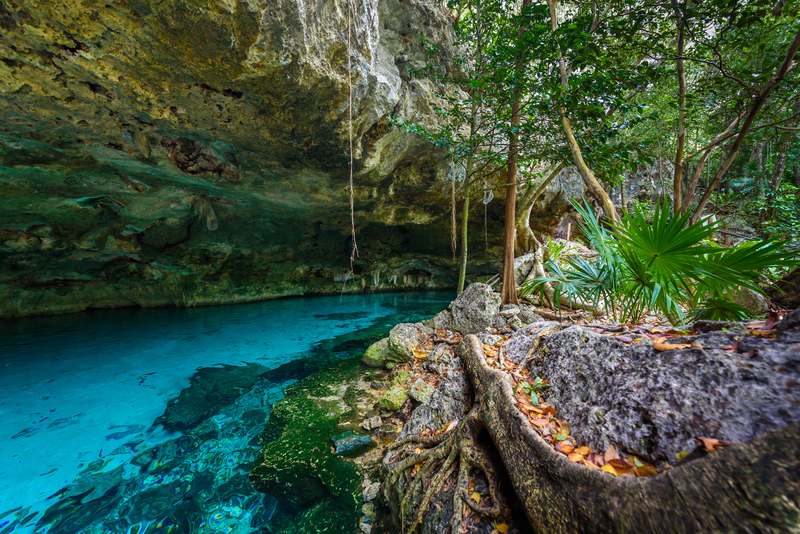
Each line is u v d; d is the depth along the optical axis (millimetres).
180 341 8766
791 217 7949
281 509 3018
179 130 6289
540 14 5176
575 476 1715
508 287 7102
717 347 1938
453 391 3482
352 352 7832
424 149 8961
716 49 5367
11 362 7078
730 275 2521
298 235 14453
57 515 2998
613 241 3773
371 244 16984
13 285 10148
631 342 2363
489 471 2371
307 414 4699
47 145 6180
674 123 8273
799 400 1432
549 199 13297
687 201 6344
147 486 3352
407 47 7797
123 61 4434
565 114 5031
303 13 4348
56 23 3844
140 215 10031
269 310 13211
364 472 3438
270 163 7883
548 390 2529
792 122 6875
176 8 3705
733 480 1223
